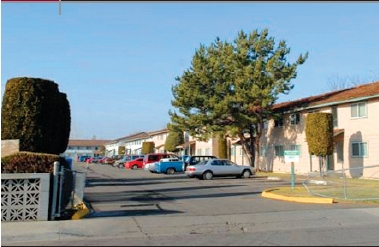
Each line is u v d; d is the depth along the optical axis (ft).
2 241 32.01
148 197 60.34
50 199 40.11
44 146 48.73
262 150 139.64
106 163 242.58
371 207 46.96
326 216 41.42
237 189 73.20
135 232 34.88
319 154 100.99
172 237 32.94
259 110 121.60
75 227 36.35
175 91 124.47
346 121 105.60
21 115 47.80
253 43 123.54
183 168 130.00
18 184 38.88
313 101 118.21
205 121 120.78
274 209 46.26
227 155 155.12
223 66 121.70
